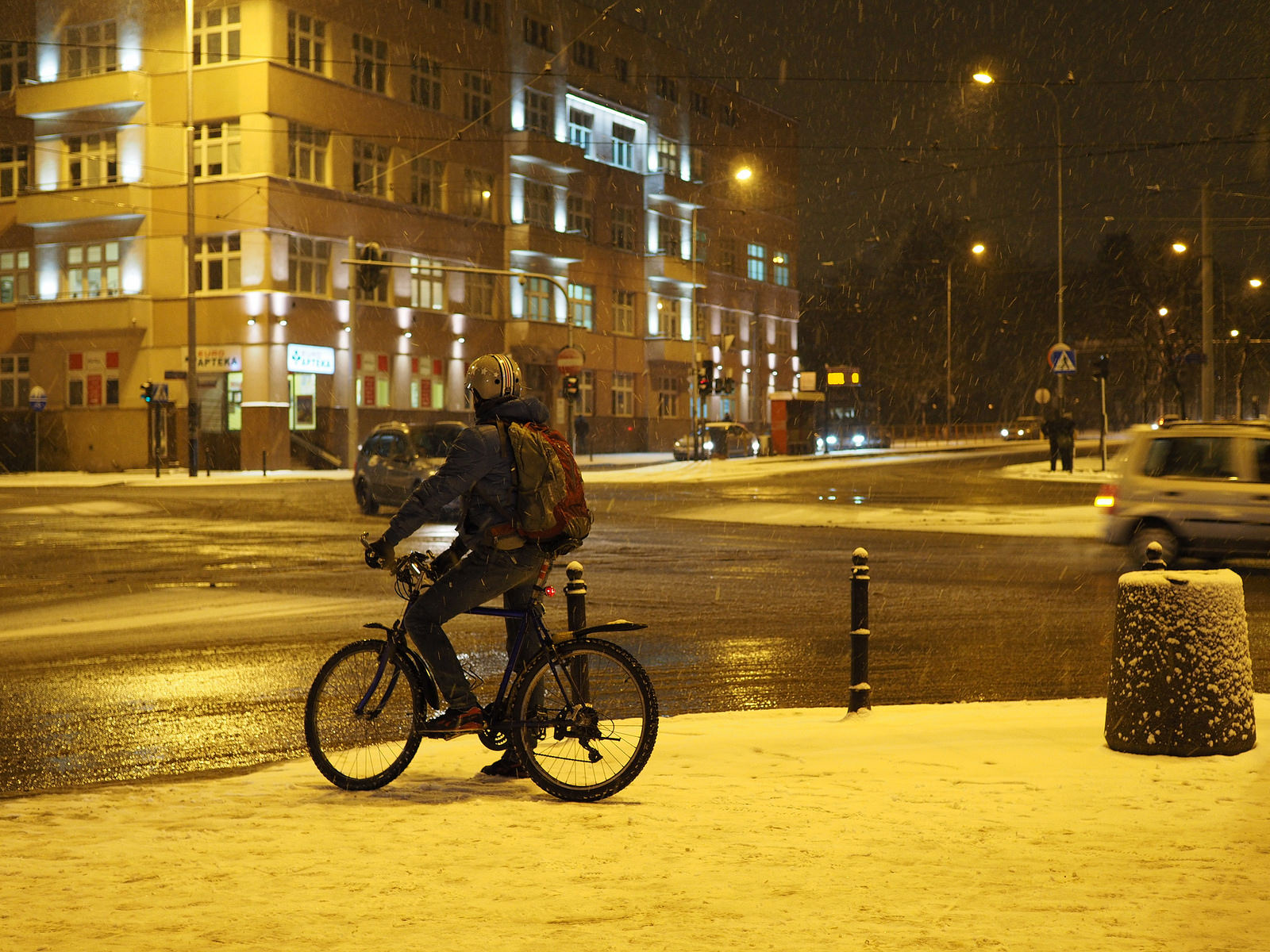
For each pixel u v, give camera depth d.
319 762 6.01
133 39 46.25
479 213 55.72
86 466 47.69
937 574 16.34
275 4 45.03
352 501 30.67
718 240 74.06
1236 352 85.44
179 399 46.44
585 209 62.25
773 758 6.55
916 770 6.18
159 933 3.77
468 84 54.72
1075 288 103.06
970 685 9.24
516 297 56.75
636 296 66.06
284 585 15.26
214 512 27.53
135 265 46.44
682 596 14.20
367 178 49.34
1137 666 6.48
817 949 3.59
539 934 3.74
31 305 47.97
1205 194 35.25
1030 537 22.02
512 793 5.82
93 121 46.66
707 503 30.39
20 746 7.46
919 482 38.41
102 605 13.61
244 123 44.78
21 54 48.72
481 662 10.03
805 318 107.62
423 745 7.17
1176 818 5.19
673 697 8.85
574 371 42.25
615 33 64.62
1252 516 15.41
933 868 4.45
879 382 102.00
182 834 5.02
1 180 49.28
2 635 11.55
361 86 48.94
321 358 47.06
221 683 9.32
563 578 15.98
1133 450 16.27
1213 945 3.62
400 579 5.88
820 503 30.34
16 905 4.05
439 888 4.23
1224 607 6.41
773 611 13.00
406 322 50.88
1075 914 3.91
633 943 3.64
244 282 45.06
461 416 54.22
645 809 5.43
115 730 7.86
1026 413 107.38
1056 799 5.54
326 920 3.88
